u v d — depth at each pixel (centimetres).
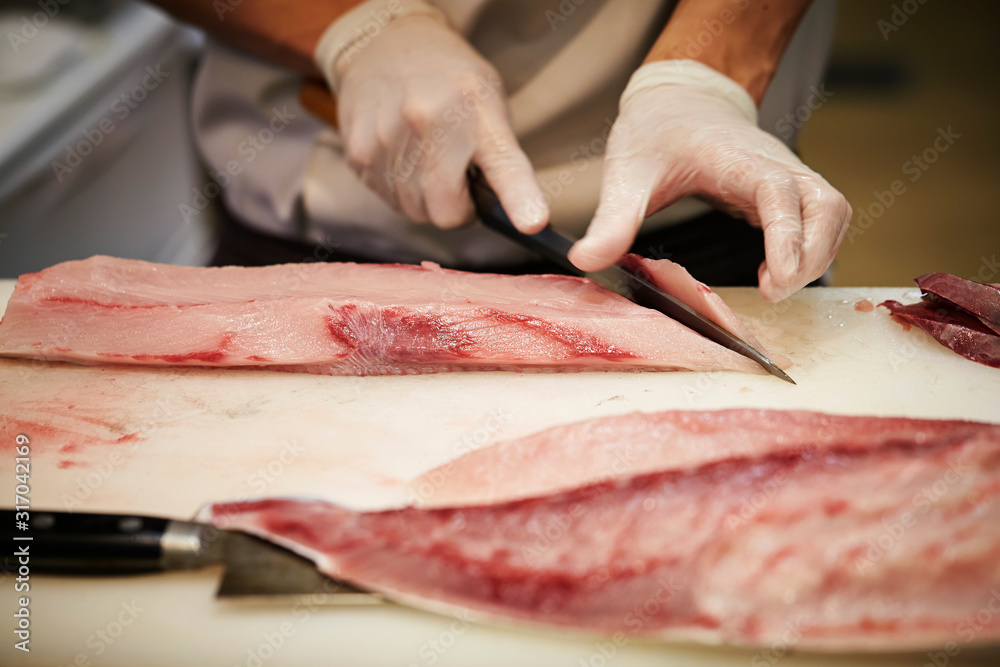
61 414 138
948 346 149
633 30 211
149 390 145
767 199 160
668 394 140
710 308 148
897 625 92
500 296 162
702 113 186
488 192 202
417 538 106
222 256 260
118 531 105
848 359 148
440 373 151
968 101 639
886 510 102
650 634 94
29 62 306
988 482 103
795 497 104
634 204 175
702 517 104
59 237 299
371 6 219
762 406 136
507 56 221
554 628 96
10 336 154
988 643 90
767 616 95
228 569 103
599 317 148
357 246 243
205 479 121
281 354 149
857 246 449
